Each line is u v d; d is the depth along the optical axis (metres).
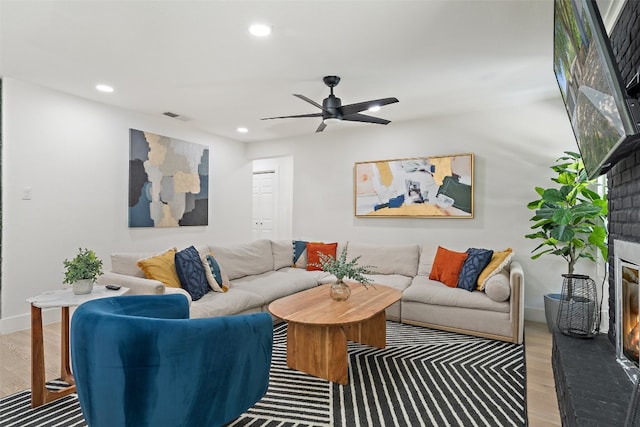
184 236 5.01
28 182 3.43
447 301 3.41
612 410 1.35
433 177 4.47
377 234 4.91
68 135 3.73
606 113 1.33
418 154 4.63
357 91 3.59
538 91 3.60
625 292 1.74
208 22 2.32
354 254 4.58
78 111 3.81
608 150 1.45
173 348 1.36
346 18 2.28
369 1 2.10
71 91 3.63
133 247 4.35
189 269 3.12
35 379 2.07
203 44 2.62
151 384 1.34
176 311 1.97
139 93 3.68
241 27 2.39
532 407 2.10
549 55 2.79
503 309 3.18
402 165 4.68
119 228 4.20
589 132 1.64
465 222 4.31
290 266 4.80
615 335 1.94
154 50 2.72
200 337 1.42
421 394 2.25
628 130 1.19
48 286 3.57
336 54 2.78
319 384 2.38
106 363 1.34
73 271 2.22
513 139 4.05
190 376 1.41
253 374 1.65
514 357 2.84
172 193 4.79
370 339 3.05
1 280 3.27
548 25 2.35
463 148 4.34
